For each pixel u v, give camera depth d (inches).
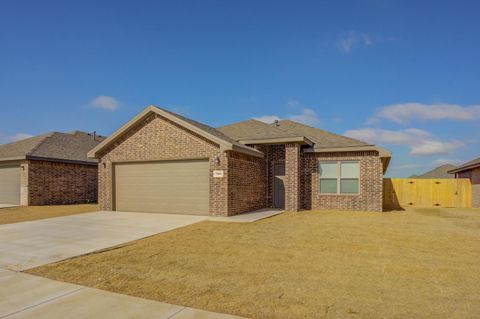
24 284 209.8
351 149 658.2
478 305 171.2
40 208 737.6
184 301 178.4
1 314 163.0
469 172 886.4
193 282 210.8
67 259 271.7
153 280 215.8
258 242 335.6
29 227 442.3
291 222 482.6
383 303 173.8
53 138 970.7
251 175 645.3
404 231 401.1
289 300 178.5
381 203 645.3
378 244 324.2
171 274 228.7
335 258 269.9
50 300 181.6
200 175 569.9
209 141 557.3
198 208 567.5
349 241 339.3
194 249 305.6
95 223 472.7
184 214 579.2
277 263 255.4
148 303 175.8
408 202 819.4
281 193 715.4
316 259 267.0
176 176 591.5
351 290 194.1
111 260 267.9
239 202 587.8
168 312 163.6
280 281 211.6
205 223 468.1
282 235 374.0
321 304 172.6
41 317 159.3
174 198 591.2
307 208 693.9
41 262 262.5
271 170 726.5
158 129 606.9
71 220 507.8
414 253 286.7
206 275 225.8
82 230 413.4
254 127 800.9
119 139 645.3
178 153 584.4
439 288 197.5
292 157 661.9
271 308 167.6
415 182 818.2
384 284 205.0
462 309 165.8
